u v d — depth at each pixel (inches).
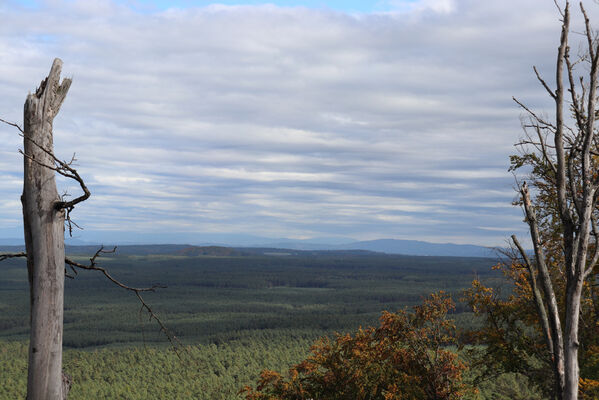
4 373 4286.4
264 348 5792.3
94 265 417.7
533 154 665.0
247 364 4923.7
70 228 408.8
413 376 1093.8
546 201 697.6
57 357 403.2
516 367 967.6
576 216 427.5
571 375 403.2
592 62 423.2
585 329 815.7
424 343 1119.0
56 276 403.9
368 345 1205.1
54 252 403.9
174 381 4308.6
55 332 402.6
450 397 1091.9
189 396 3855.8
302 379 1235.9
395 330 1133.1
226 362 4968.0
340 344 1253.1
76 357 5039.4
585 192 412.8
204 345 6072.8
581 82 443.2
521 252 446.9
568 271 416.5
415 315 1120.8
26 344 5570.9
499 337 974.4
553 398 919.7
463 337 1085.8
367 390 1146.7
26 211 404.5
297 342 6122.1
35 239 402.0
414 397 1076.5
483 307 992.9
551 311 418.9
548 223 694.5
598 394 786.2
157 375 4498.0
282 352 5433.1
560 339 411.2
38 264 400.8
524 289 904.3
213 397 3811.5
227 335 6914.4
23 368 4461.1
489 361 1030.4
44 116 409.1
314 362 1234.0
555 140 433.1
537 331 967.0
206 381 4254.4
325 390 1194.6
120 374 4505.4
